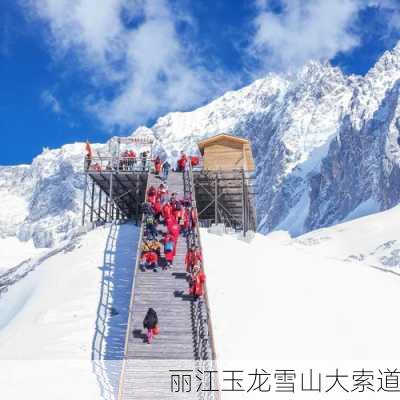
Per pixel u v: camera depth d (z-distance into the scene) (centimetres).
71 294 3378
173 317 2561
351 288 3928
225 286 3488
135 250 4103
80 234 4812
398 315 3562
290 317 3186
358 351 2912
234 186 5256
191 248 3025
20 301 3869
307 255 4806
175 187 4247
